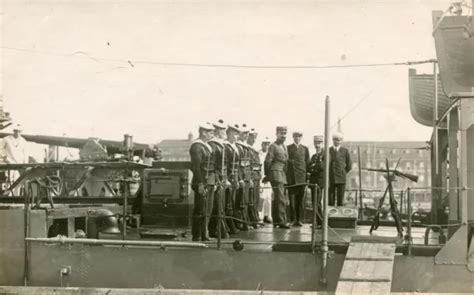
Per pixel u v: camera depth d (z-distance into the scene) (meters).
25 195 10.59
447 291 9.48
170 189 13.12
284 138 13.96
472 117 9.47
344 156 14.76
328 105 9.82
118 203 14.12
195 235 10.96
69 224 11.59
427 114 15.36
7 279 10.52
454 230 9.90
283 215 13.88
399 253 9.75
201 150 11.04
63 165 11.68
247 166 13.74
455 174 10.05
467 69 9.62
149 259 10.16
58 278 10.41
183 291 10.01
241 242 9.97
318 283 9.75
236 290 9.91
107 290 10.18
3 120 16.03
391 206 11.23
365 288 8.72
